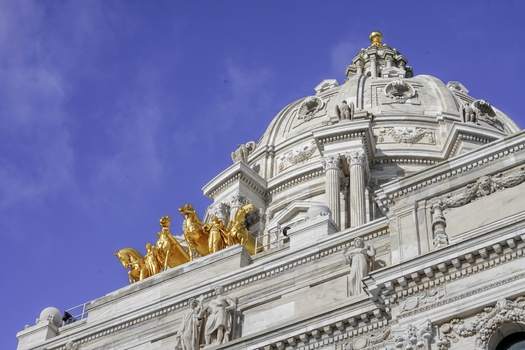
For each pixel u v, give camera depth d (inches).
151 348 2199.8
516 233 1696.6
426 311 1721.2
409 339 1699.1
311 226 2290.8
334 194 3609.7
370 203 3686.0
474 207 1817.2
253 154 4119.1
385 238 2073.1
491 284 1689.2
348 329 1865.2
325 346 1876.2
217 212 3836.1
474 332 1663.4
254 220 3836.1
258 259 2426.2
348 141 3752.5
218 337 2068.2
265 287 2146.9
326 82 4527.6
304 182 3838.6
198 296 2212.1
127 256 2706.7
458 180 1865.2
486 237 1720.0
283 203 3826.3
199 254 2711.6
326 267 2097.7
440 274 1748.3
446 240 1797.5
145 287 2384.4
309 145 3966.5
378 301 1820.9
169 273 2378.2
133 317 2267.5
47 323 2464.3
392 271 1776.6
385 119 3978.8
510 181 1804.9
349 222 3582.7
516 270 1683.1
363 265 1999.3
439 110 4077.3
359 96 4175.7
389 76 4628.4
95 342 2305.6
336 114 3959.2
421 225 1852.9
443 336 1684.3
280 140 4143.7
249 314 2121.1
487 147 1857.8
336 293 2046.0
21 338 2471.7
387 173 3799.2
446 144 3814.0
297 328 1907.0
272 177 3966.5
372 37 5007.4
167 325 2210.9
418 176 1904.5
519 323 1638.8
